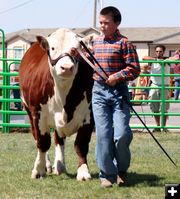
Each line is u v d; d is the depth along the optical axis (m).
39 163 10.00
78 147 9.81
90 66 9.54
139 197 8.43
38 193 8.80
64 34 9.02
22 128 18.38
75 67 8.99
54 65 8.95
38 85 9.64
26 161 11.84
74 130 9.78
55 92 9.36
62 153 10.55
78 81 9.38
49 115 9.71
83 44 8.96
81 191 8.87
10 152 13.20
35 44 11.16
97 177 10.04
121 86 8.87
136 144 14.74
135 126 17.22
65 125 9.59
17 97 22.50
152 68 17.69
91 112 9.71
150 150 13.53
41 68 9.71
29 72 10.12
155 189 8.95
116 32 8.95
